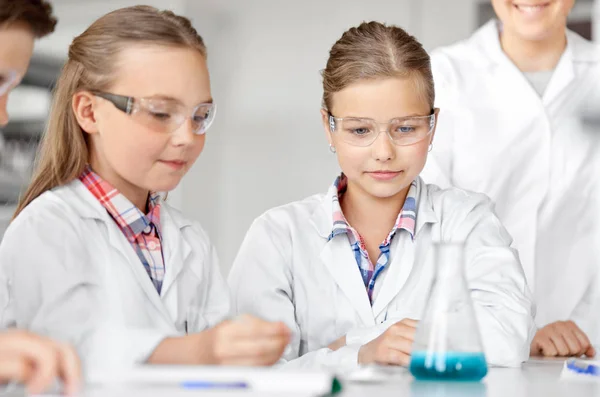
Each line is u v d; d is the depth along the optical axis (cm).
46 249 149
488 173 259
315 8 493
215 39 512
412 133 182
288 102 500
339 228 191
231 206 513
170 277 167
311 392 105
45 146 165
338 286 191
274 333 129
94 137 162
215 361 129
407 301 189
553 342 200
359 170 183
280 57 502
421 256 193
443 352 124
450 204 202
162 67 152
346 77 181
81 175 164
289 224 199
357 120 180
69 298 148
